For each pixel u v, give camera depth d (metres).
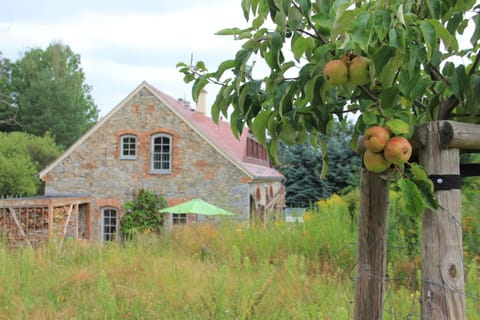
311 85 1.68
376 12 1.42
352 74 1.53
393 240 6.33
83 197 17.17
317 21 1.64
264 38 1.80
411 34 1.44
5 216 14.38
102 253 8.53
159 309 4.96
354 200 10.27
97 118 48.03
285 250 8.52
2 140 30.09
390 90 1.60
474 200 6.75
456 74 1.75
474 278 4.14
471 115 1.83
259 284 5.30
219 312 4.48
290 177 27.41
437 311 1.75
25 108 39.75
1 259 7.25
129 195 17.75
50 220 14.38
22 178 26.58
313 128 2.01
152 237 10.12
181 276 6.17
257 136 1.97
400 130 1.55
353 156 26.61
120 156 17.88
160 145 17.72
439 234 1.75
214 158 17.14
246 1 1.87
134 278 6.33
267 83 1.84
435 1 1.62
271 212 11.15
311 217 9.98
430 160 1.77
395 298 4.07
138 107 17.81
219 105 2.03
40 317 4.98
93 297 5.59
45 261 7.93
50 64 43.22
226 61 1.95
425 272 1.79
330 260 7.50
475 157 5.21
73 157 18.16
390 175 1.72
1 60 38.81
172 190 17.44
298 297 4.89
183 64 2.09
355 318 2.24
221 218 12.61
